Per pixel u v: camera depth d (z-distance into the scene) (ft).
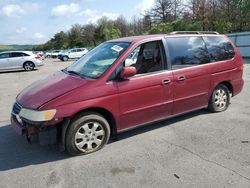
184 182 10.52
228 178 10.66
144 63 14.43
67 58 115.03
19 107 12.94
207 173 11.08
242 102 21.53
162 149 13.41
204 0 118.93
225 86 18.83
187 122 17.02
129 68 13.15
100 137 13.47
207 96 17.52
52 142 12.57
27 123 12.21
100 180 10.90
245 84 29.84
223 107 18.95
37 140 12.43
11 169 12.12
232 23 107.14
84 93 12.42
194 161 12.09
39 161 12.74
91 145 13.24
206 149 13.24
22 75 51.39
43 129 12.21
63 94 12.18
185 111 16.49
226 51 18.47
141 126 14.83
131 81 13.70
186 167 11.60
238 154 12.61
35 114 11.84
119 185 10.51
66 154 13.29
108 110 13.15
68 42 302.86
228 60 18.40
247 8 99.04
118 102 13.37
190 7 127.75
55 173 11.59
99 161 12.44
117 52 14.23
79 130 12.76
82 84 12.67
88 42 271.90
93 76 13.34
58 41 331.57
